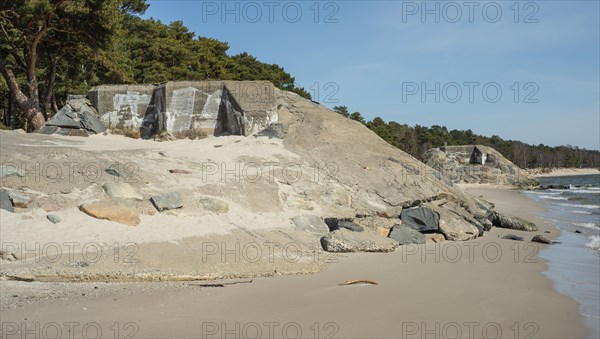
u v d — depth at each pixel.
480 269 9.84
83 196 10.39
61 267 7.81
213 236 10.09
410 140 78.25
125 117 18.03
